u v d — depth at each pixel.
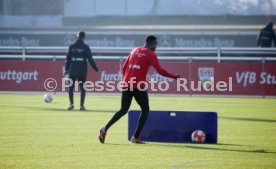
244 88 84.81
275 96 84.25
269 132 46.53
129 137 41.44
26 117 55.81
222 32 117.31
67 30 123.56
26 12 136.88
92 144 39.19
